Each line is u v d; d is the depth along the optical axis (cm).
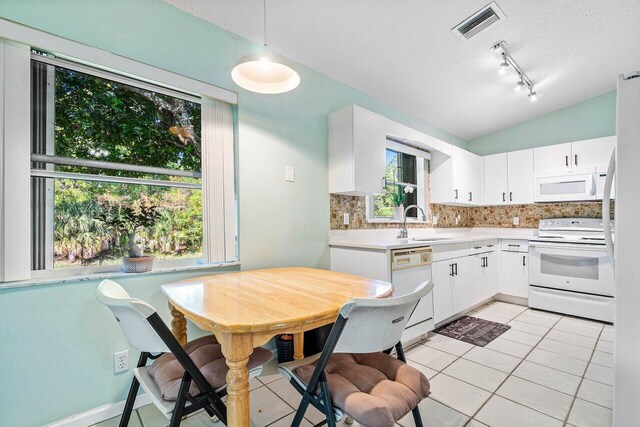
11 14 131
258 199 216
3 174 130
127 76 167
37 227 144
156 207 181
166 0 175
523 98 340
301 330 100
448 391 176
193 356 121
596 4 211
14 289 131
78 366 145
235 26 199
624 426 124
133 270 160
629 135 125
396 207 326
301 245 241
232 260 203
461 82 293
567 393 173
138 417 153
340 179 253
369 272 230
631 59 276
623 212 126
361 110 251
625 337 124
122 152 168
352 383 102
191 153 195
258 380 193
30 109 139
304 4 183
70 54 145
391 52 238
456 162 370
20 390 132
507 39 239
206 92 191
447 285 280
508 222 417
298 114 242
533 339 253
